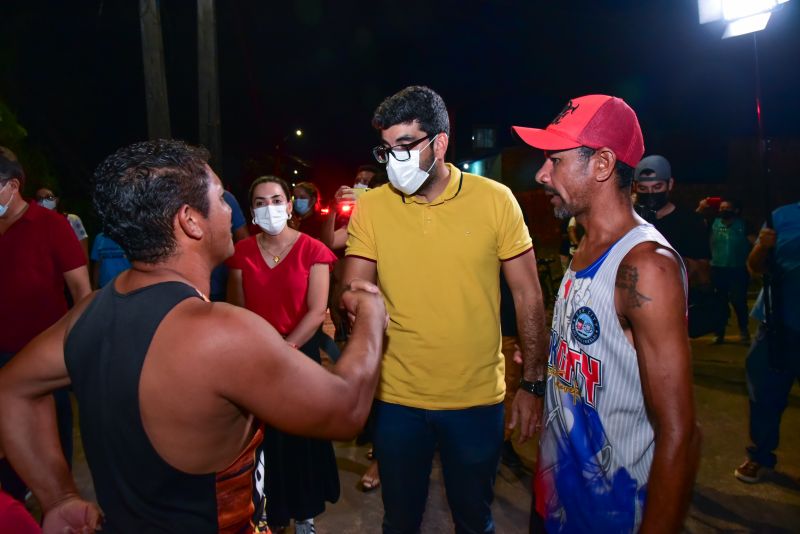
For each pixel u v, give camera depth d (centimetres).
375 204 204
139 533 95
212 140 658
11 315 252
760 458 309
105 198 96
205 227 103
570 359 140
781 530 269
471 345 193
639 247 124
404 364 196
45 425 108
